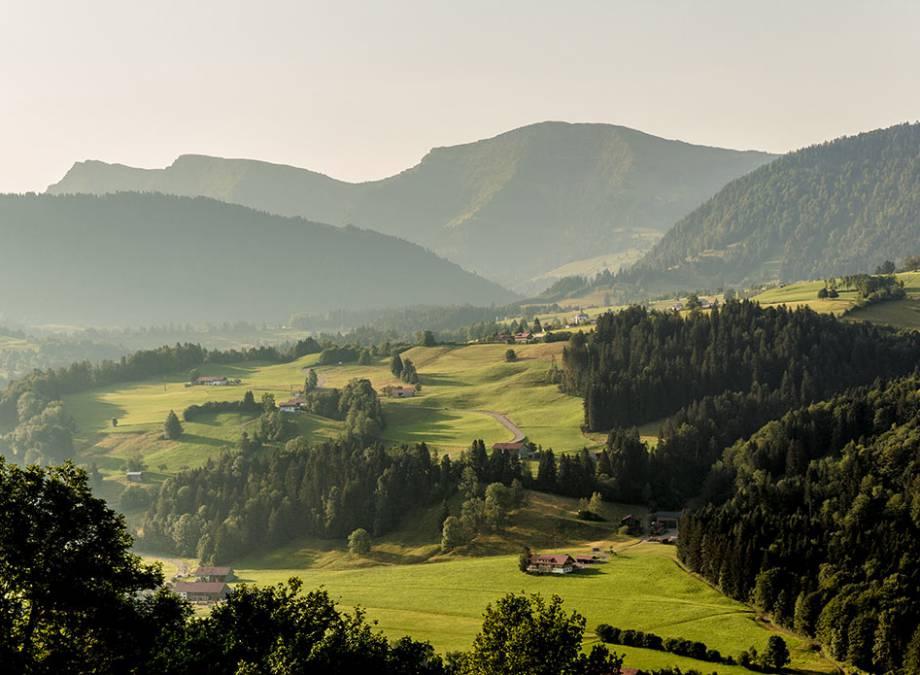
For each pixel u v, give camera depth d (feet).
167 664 240.12
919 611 491.31
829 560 598.75
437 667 377.91
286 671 240.32
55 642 220.43
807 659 494.18
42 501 227.20
